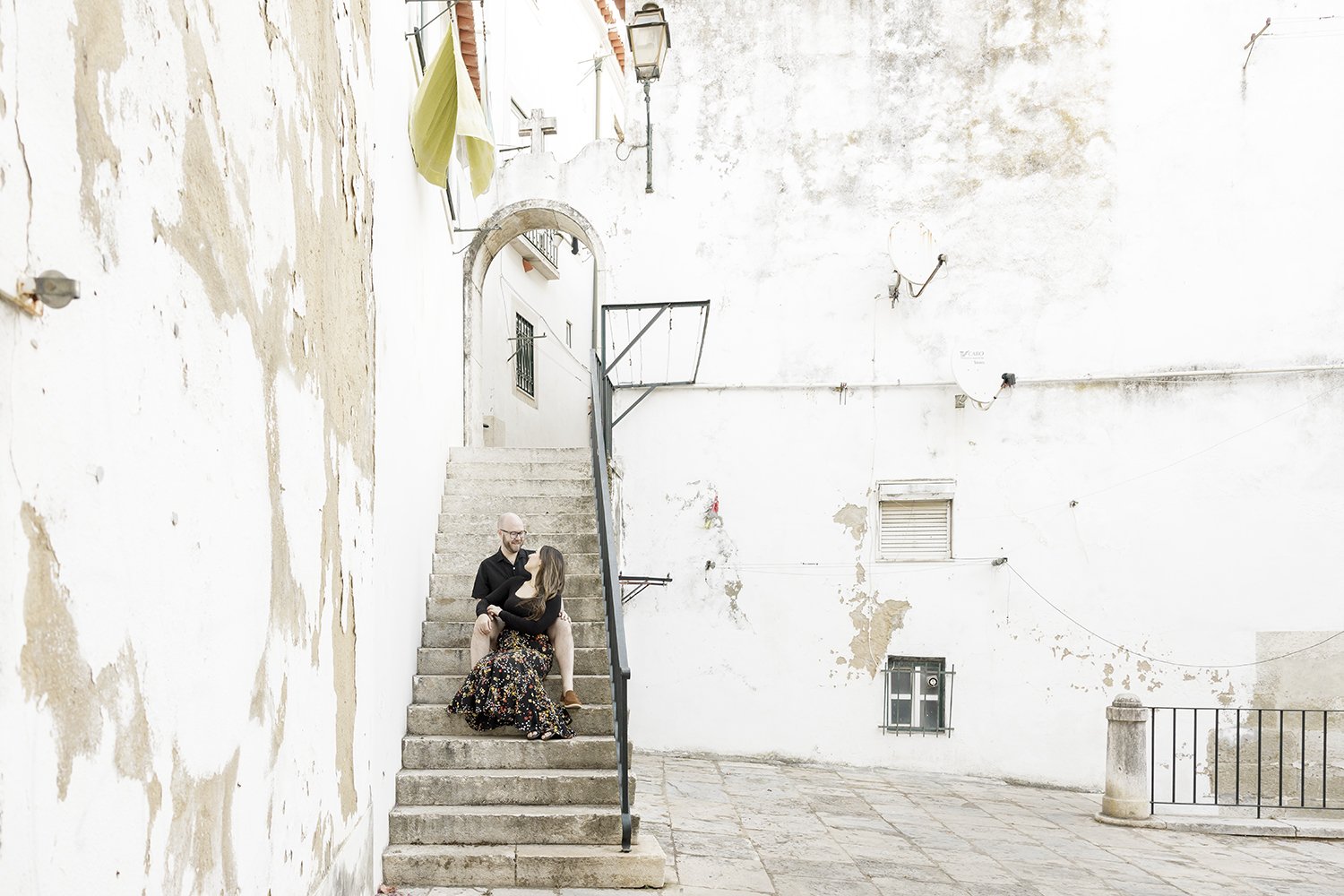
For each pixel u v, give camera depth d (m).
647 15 10.23
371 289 4.88
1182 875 6.77
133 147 1.86
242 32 2.62
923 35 10.98
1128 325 10.66
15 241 1.42
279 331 2.99
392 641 5.71
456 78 6.64
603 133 19.50
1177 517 10.45
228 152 2.49
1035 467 10.61
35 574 1.47
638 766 9.80
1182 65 10.74
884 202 10.92
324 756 3.63
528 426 15.36
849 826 7.57
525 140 14.09
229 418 2.47
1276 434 10.45
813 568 10.69
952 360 10.35
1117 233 10.73
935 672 10.52
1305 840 8.41
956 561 10.58
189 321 2.17
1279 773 10.05
